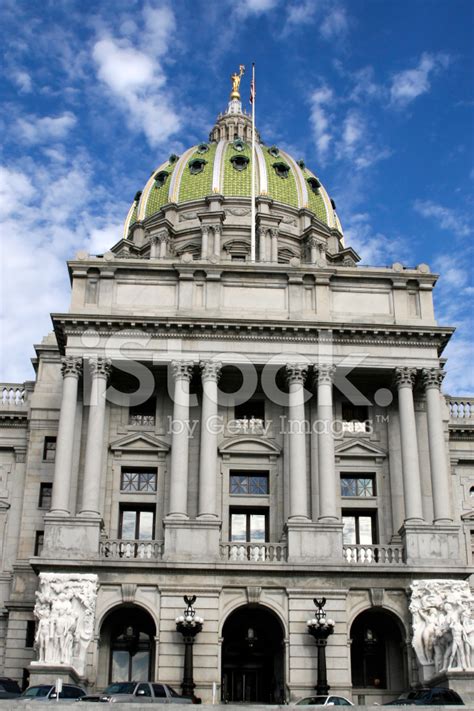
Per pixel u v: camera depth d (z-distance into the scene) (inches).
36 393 2536.9
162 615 1990.7
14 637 2284.7
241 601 2020.2
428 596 2031.3
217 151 3976.4
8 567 2460.6
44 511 2422.5
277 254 3595.0
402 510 2217.0
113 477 2235.5
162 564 2016.5
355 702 1966.0
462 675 1867.6
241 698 2092.8
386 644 2114.9
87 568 2012.8
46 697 1526.8
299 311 2310.5
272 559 2075.5
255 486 2267.5
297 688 1948.8
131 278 2330.2
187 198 3846.0
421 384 2298.2
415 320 2324.1
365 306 2346.2
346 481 2288.4
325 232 3796.8
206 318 2236.7
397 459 2266.2
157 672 1945.1
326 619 1971.0
